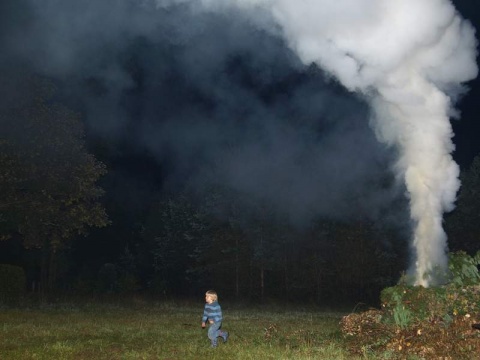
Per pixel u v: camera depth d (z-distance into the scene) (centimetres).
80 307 2166
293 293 3406
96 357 897
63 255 3478
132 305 2444
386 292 1170
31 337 1141
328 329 1445
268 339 1178
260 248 3284
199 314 2014
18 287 2311
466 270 1184
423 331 1019
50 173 1994
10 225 2302
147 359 891
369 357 926
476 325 927
